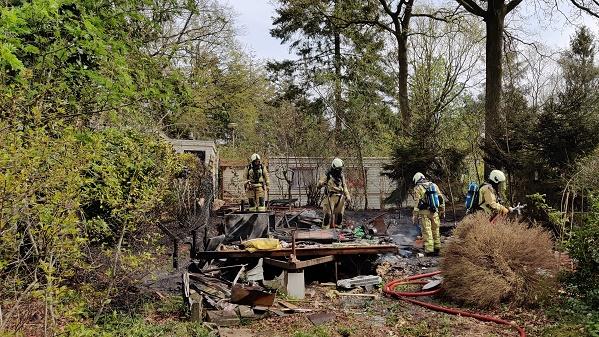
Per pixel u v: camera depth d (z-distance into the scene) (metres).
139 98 6.94
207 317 6.20
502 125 15.80
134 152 6.89
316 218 14.25
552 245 7.24
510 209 9.52
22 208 3.48
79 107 5.98
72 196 3.90
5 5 5.02
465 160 19.91
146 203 5.95
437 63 24.20
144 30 8.52
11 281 3.71
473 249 6.98
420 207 10.64
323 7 27.36
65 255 4.10
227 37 23.53
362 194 22.42
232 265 8.30
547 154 14.35
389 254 10.26
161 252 7.06
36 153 3.54
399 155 19.47
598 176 10.98
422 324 6.16
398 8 24.81
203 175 14.46
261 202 14.56
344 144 23.67
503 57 21.75
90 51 6.05
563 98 15.00
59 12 5.83
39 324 3.94
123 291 6.11
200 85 19.89
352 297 7.62
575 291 6.81
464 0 19.84
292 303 7.22
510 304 6.66
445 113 22.94
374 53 28.00
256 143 29.11
